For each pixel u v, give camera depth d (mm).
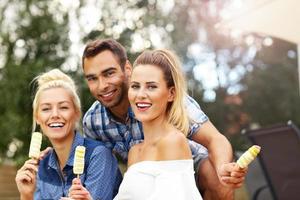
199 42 11469
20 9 9914
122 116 3238
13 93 9281
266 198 5293
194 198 2727
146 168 2762
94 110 3328
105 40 3197
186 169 2764
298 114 12336
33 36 9906
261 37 12125
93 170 3035
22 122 9320
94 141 3141
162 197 2674
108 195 3023
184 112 2943
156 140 2852
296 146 4535
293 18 5004
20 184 2877
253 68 12328
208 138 3133
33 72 9219
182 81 2947
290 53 12305
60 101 3070
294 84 12312
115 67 3146
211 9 11414
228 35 11703
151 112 2838
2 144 9461
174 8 11203
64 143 3105
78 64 9344
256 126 12211
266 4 4875
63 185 3092
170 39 10977
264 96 12289
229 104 11953
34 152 2904
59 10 9914
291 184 4598
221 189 3102
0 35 9867
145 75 2855
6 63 9750
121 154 3346
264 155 4652
